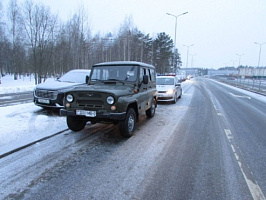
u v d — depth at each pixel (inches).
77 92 180.5
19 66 1678.2
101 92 172.6
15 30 1310.3
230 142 188.4
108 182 114.5
